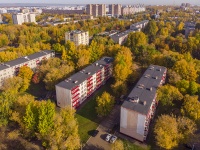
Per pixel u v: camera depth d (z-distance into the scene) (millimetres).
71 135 67062
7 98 77688
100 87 116875
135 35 171875
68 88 89562
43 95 108438
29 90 113938
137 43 169250
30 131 71812
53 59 129625
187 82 93375
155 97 82938
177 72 105938
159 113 88312
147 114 68438
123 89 100250
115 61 117500
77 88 93688
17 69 124312
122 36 199375
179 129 67812
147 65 129625
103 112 85500
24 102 78250
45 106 70125
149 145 72062
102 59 128375
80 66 124875
